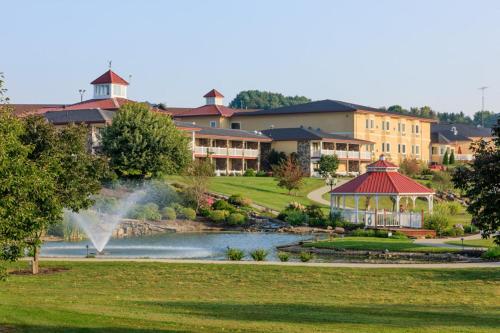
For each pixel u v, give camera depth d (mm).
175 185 73812
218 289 28906
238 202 72000
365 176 63062
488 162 26391
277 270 32656
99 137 81688
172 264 34094
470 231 58969
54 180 30984
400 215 59812
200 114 121875
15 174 21578
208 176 72312
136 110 75500
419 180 99375
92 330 18125
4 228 21391
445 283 29891
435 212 61094
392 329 19734
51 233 54062
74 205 33250
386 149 117125
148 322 19656
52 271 32812
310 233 61188
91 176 34750
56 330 17953
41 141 32750
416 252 43750
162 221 64938
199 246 50594
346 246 46562
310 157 100562
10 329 17891
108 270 32844
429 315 22766
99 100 109812
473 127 160375
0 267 22375
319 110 112750
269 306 24625
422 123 127688
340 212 64062
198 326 19516
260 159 103375
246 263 34625
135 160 72938
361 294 27859
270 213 69312
